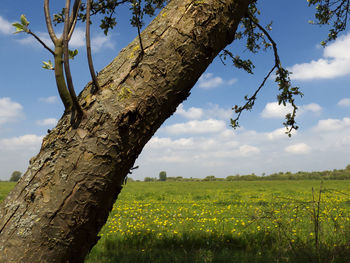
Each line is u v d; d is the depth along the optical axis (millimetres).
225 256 3828
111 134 1232
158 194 19016
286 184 31422
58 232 1159
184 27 1348
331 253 3061
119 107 1251
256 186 29359
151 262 3809
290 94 2777
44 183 1191
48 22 1249
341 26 3895
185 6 1394
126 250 4469
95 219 1247
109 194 1269
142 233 5434
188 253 4074
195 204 11781
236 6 1447
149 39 1354
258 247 4289
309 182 34844
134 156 1310
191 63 1345
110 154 1229
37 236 1138
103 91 1281
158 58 1312
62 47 1251
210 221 6984
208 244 4582
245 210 9266
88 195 1201
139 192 21594
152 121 1318
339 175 46844
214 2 1395
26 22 1181
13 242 1126
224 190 23547
